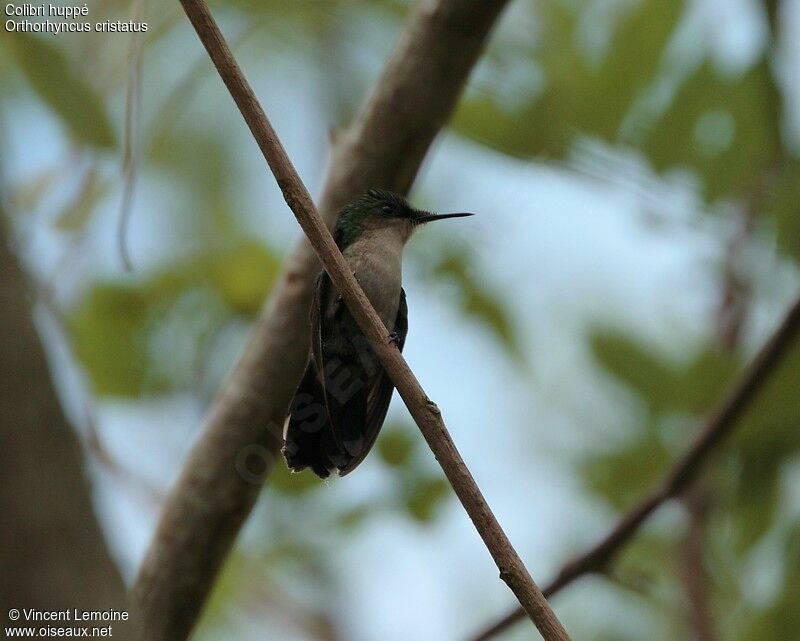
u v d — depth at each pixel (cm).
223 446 762
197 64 1064
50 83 788
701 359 964
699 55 893
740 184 891
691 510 911
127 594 369
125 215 655
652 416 998
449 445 555
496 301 1080
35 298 405
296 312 773
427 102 752
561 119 883
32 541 347
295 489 959
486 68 901
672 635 1016
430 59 744
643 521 768
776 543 924
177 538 744
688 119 884
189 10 570
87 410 890
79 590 353
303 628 1091
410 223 999
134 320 995
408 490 941
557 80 898
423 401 562
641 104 888
